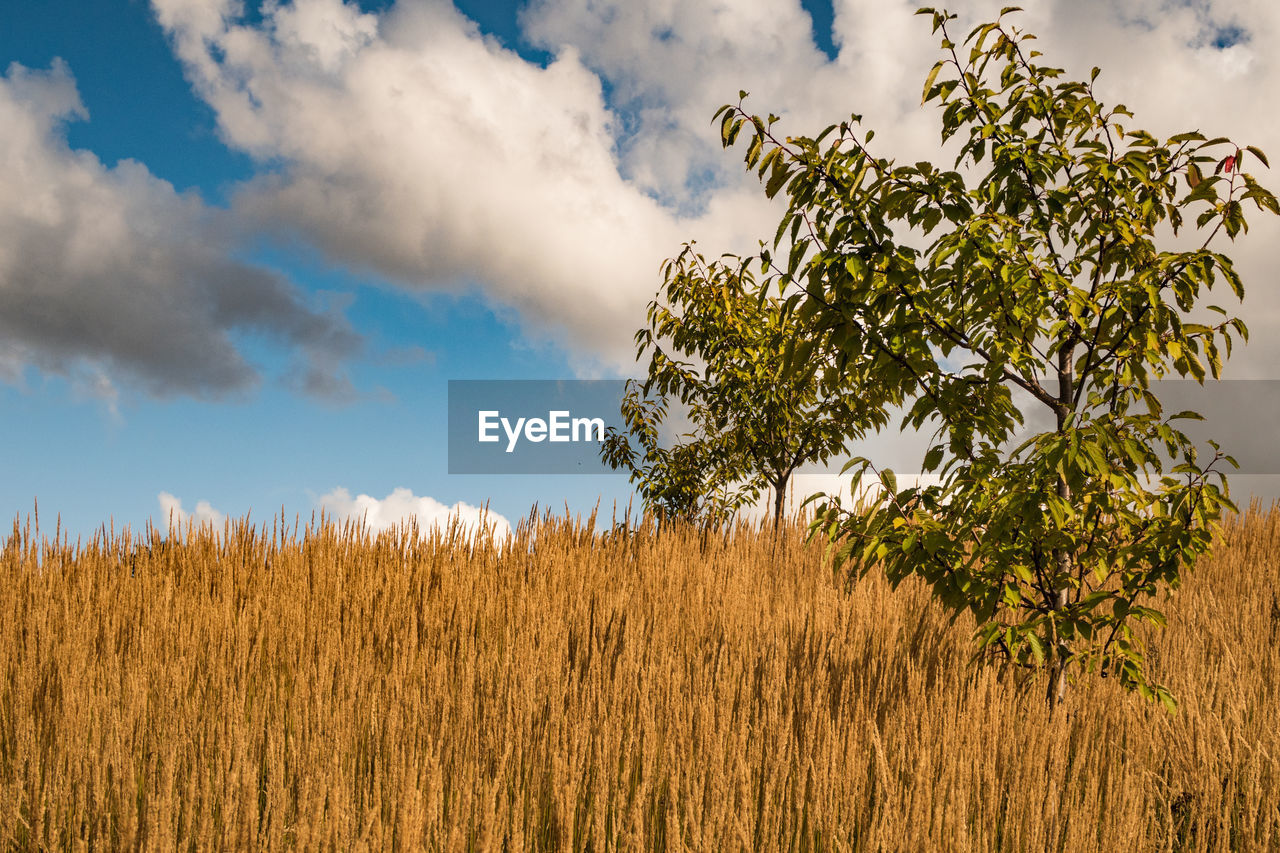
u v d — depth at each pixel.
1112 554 3.84
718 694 4.20
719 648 5.21
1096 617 3.70
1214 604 6.15
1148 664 4.87
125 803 2.92
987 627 3.81
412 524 8.02
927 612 5.98
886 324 3.87
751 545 9.07
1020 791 3.25
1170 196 3.85
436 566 7.16
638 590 6.70
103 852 2.77
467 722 3.59
